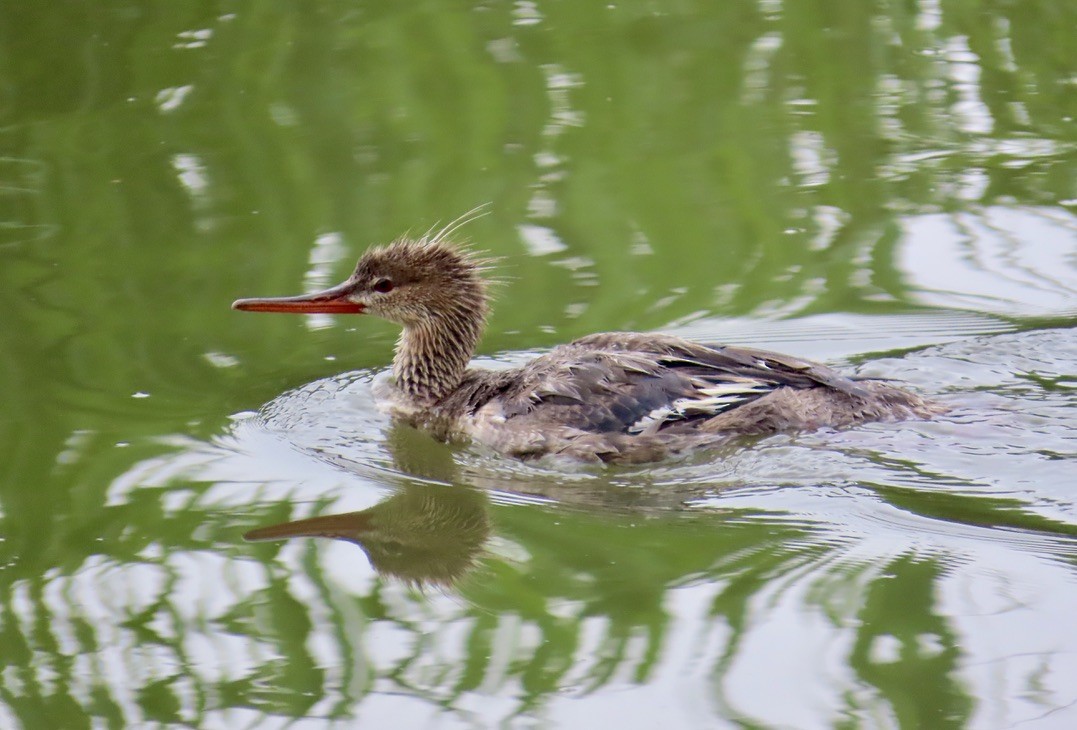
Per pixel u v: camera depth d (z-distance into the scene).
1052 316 14.28
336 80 20.84
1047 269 15.35
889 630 8.94
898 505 10.52
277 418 12.93
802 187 17.66
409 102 20.19
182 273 15.70
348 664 8.90
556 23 23.12
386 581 9.95
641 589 9.62
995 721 7.96
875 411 12.12
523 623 9.31
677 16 23.47
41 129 19.44
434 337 13.60
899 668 8.53
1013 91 20.61
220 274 15.61
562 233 16.55
